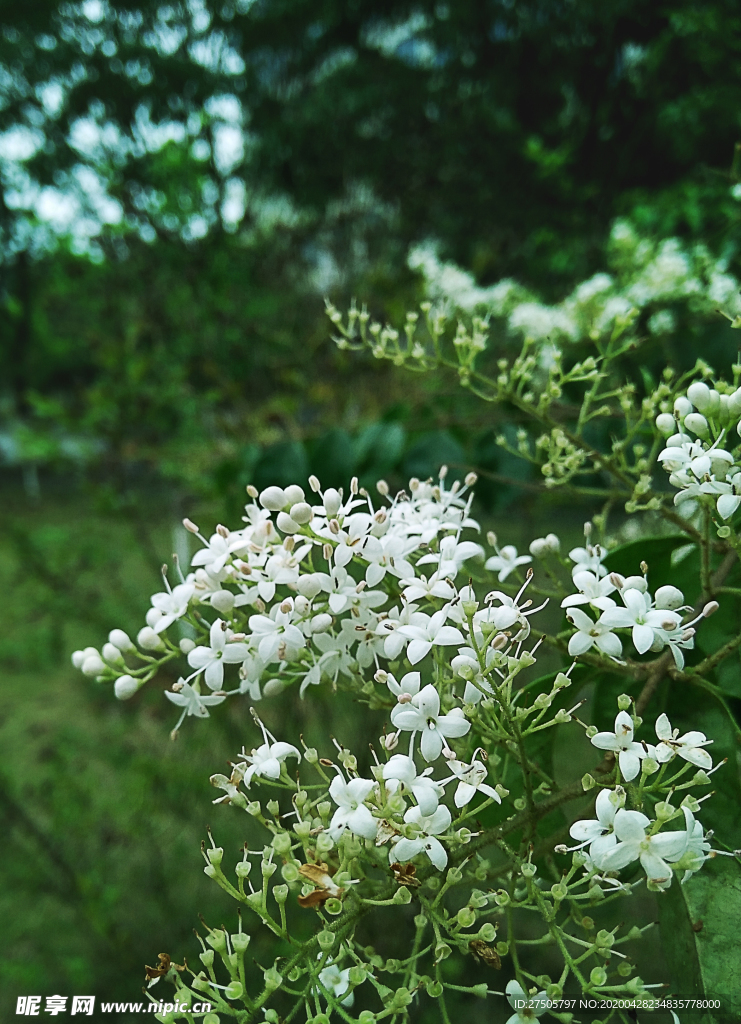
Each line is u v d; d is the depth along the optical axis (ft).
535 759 0.34
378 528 0.31
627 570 0.35
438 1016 0.66
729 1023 0.27
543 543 0.36
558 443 0.41
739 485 0.28
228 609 0.31
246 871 0.27
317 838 0.27
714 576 0.34
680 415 0.30
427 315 0.45
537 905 0.29
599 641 0.28
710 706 0.33
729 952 0.28
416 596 0.29
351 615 0.31
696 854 0.25
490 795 0.26
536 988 0.27
